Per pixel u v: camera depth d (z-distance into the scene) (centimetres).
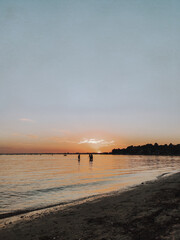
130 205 926
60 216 840
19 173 3466
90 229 630
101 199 1182
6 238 609
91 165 5884
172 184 1525
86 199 1264
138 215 742
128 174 3070
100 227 642
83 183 2120
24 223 770
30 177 2822
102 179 2458
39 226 711
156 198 1035
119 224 657
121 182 2139
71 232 616
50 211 979
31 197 1433
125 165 5781
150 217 705
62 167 5012
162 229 576
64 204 1151
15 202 1270
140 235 546
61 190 1714
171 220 652
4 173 3475
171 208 807
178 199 968
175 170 3775
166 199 991
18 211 1027
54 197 1416
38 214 930
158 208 823
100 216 778
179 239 494
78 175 3019
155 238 517
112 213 806
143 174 3036
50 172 3609
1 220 848
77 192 1600
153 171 3597
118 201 1055
